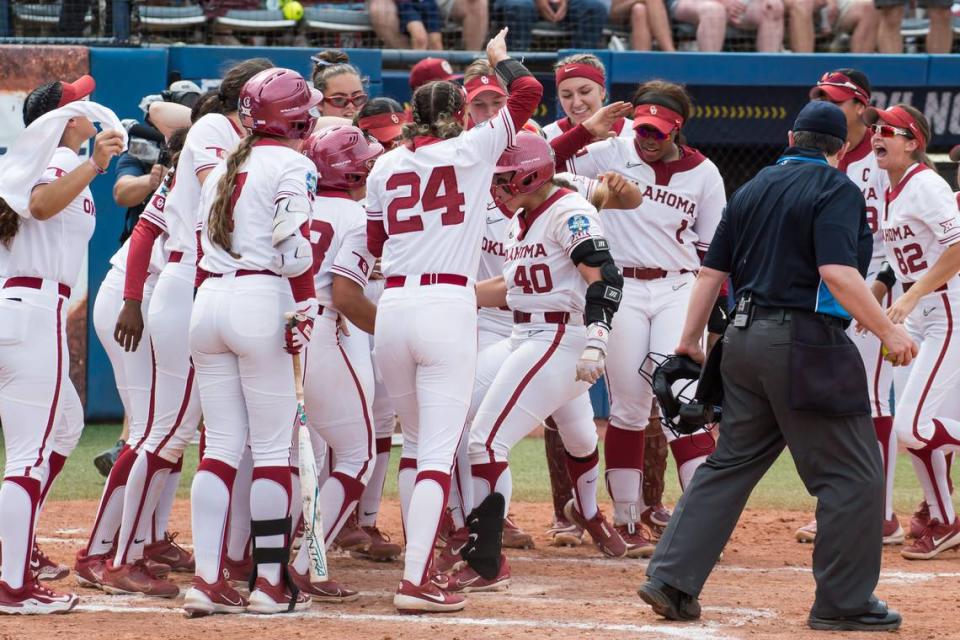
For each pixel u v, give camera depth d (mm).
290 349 16828
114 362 21812
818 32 47812
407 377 17688
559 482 24438
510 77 17453
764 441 17031
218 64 41281
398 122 21859
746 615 17578
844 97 25234
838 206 16375
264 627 16344
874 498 16469
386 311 17375
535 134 18766
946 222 22141
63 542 23422
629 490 23031
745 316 16812
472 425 19391
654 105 22344
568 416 21406
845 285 15969
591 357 17719
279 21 45125
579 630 16422
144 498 18719
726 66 44062
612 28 46688
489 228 22688
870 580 16594
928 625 17078
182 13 44125
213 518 17094
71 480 30781
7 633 15930
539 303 19359
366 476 19062
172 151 21984
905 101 45875
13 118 39844
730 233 17594
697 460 22562
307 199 16766
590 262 18172
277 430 17203
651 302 22688
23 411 17219
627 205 21188
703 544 16891
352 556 22656
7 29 42469
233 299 16781
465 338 17219
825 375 16234
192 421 18922
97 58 40250
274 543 17266
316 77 25141
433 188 17172
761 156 49094
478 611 17625
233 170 16984
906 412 23031
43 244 17312
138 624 16516
